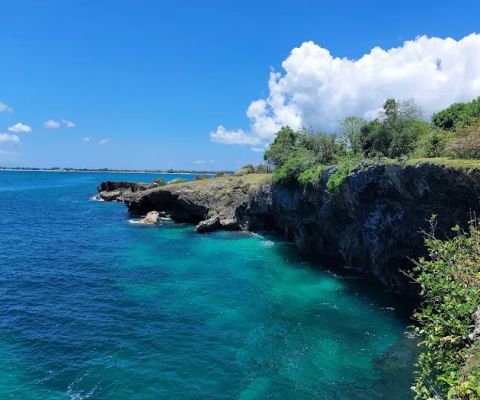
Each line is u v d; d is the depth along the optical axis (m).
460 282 8.80
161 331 20.33
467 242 10.04
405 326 21.08
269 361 17.41
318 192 34.31
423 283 9.84
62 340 19.16
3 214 64.44
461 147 19.66
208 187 56.53
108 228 52.62
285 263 34.84
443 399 7.88
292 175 39.62
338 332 20.34
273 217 49.50
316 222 36.84
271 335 19.95
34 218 60.88
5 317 21.81
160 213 61.22
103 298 25.17
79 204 82.12
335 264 34.50
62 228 52.16
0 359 17.19
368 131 35.62
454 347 8.32
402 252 24.73
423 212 21.19
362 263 32.28
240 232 51.03
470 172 16.25
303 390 15.23
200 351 18.25
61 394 14.77
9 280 28.64
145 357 17.62
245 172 70.00
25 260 34.69
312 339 19.55
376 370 16.62
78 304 24.06
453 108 34.59
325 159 41.22
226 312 22.97
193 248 40.94
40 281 28.58
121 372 16.34
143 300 24.88
